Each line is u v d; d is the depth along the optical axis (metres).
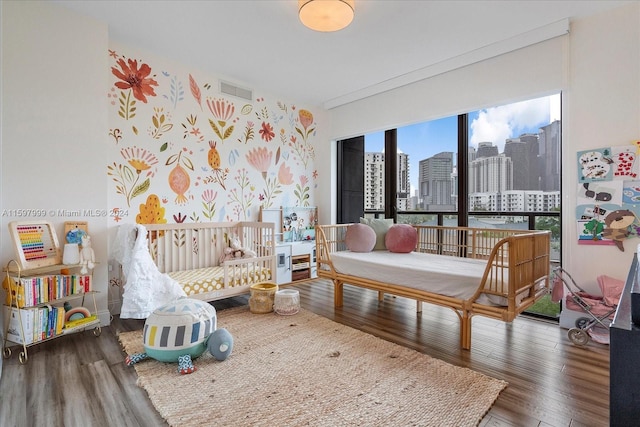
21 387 1.79
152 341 2.03
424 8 2.52
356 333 2.57
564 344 2.39
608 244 2.58
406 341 2.44
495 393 1.73
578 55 2.70
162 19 2.70
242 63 3.52
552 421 1.53
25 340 2.11
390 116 4.06
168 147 3.44
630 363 0.69
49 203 2.50
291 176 4.63
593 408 1.62
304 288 4.07
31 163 2.42
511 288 2.11
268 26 2.79
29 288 2.16
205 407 1.61
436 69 3.51
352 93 4.39
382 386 1.80
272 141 4.41
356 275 3.15
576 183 2.73
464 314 2.32
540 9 2.54
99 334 2.55
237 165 4.03
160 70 3.37
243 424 1.49
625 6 2.48
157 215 3.36
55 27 2.53
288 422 1.50
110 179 3.06
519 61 3.00
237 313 3.06
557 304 3.13
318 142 4.99
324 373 1.95
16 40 2.36
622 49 2.50
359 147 4.72
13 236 2.19
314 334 2.54
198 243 3.59
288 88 4.25
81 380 1.87
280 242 4.35
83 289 2.45
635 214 2.46
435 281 2.53
